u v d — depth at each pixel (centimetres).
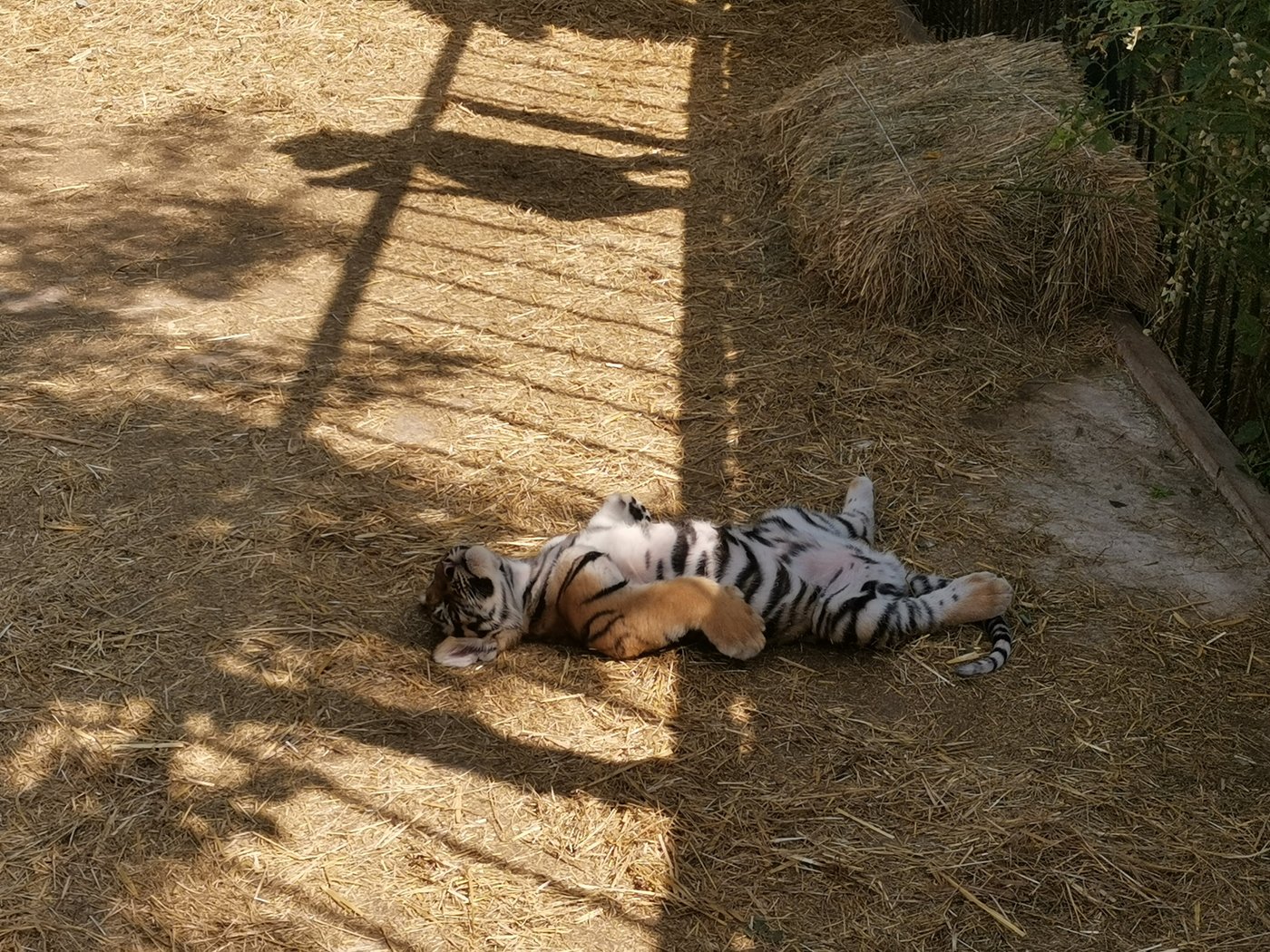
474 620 430
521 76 887
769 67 900
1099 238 603
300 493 502
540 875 360
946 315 621
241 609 446
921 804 384
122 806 375
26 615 440
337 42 919
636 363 595
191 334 602
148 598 450
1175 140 502
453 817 376
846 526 477
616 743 403
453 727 407
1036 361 599
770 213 721
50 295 628
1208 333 634
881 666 436
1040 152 621
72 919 343
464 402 564
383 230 700
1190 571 479
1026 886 361
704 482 519
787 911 353
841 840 373
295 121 814
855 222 621
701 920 349
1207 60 450
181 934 340
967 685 428
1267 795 389
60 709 405
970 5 905
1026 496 517
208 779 385
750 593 447
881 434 550
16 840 363
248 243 683
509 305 639
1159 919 354
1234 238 502
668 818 377
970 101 702
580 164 777
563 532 490
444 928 345
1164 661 438
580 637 436
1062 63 730
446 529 488
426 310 632
